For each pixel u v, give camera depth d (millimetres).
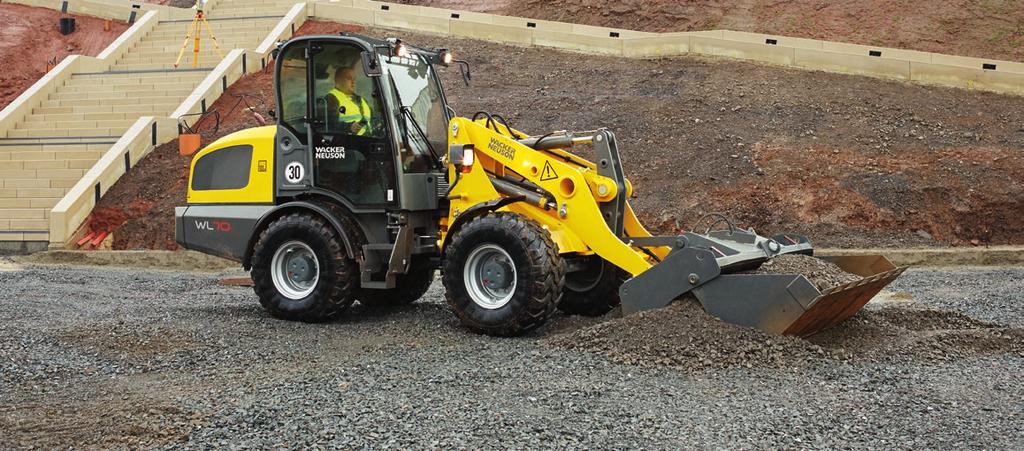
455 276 8211
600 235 7961
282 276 9180
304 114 9180
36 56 29172
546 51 23516
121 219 18203
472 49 23875
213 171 9805
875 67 20578
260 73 23406
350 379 6492
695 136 18344
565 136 8438
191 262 16375
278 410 5688
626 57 22688
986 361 7203
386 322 9039
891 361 7070
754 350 6887
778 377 6527
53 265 16250
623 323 7402
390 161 8766
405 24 25281
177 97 22312
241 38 25656
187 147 18625
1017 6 23547
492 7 27781
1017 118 18688
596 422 5453
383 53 8789
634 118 19172
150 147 20125
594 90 20828
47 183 19344
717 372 6648
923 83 20328
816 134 18219
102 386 6496
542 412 5645
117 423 5504
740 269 7812
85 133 21156
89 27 30125
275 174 9328
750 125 18625
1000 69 20312
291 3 27172
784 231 16016
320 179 9086
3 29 30016
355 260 8906
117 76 23469
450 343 7855
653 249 8570
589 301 8953
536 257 7777
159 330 8305
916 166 17062
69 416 5723
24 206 18922
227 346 7812
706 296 7336
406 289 10219
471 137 8695
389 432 5262
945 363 7090
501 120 9070
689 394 6094
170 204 18281
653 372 6637
